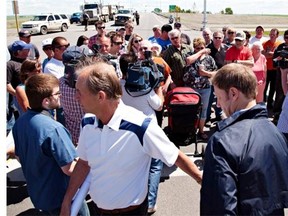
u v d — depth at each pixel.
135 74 2.85
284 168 1.37
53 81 1.93
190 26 30.33
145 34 23.69
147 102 2.91
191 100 3.79
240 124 1.41
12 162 4.17
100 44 4.79
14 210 3.18
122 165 1.56
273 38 6.64
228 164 1.30
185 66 4.66
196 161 4.10
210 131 5.38
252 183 1.29
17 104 3.86
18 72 4.10
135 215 1.66
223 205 1.23
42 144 1.82
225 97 1.51
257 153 1.32
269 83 6.63
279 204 1.32
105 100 1.47
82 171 1.76
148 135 1.52
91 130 1.60
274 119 5.85
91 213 2.89
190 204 3.34
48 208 1.96
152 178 3.05
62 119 3.51
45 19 26.22
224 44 6.11
